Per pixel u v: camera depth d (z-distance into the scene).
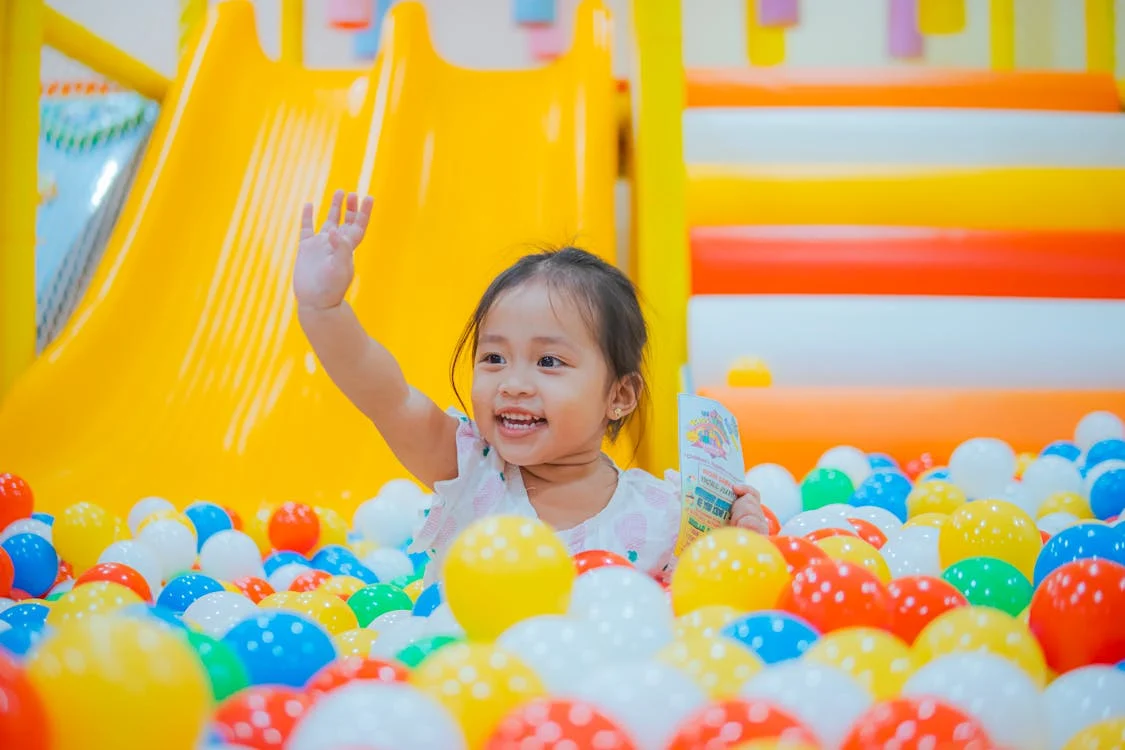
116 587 1.73
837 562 1.55
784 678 1.10
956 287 4.35
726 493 2.09
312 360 4.25
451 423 2.11
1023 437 3.80
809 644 1.33
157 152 4.86
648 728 1.04
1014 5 7.45
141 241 4.55
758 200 4.47
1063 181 4.55
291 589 2.28
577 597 1.45
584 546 2.06
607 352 2.06
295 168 5.01
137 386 4.23
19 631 1.47
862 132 4.71
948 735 0.98
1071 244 4.43
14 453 3.89
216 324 4.47
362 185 4.66
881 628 1.47
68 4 7.58
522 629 1.26
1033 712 1.08
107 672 0.92
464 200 4.79
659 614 1.43
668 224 4.29
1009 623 1.33
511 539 1.42
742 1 7.93
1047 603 1.50
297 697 1.12
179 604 2.00
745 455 3.72
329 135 5.11
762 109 4.82
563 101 5.13
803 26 7.89
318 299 1.88
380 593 2.09
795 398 3.84
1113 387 4.15
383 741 0.91
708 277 4.32
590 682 1.09
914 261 4.35
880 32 7.89
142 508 3.08
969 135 4.75
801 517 2.54
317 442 4.00
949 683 1.10
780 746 0.92
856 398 3.86
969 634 1.31
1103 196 4.54
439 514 2.10
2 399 4.34
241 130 5.11
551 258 2.12
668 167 4.34
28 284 4.45
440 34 7.87
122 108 5.75
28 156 4.46
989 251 4.39
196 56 5.22
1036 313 4.24
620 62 7.75
